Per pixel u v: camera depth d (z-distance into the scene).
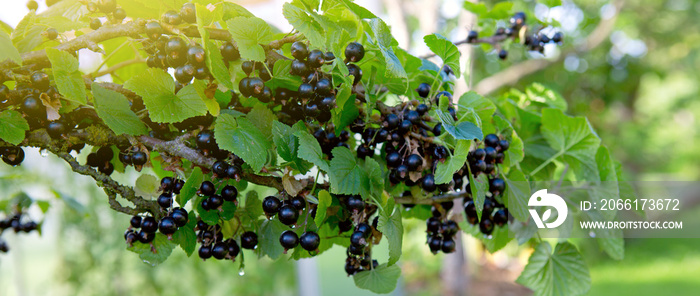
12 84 0.53
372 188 0.55
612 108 3.59
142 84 0.51
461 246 2.16
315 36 0.51
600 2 2.44
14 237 1.38
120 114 0.52
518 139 0.60
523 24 0.71
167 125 0.55
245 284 1.98
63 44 0.50
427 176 0.55
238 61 0.52
